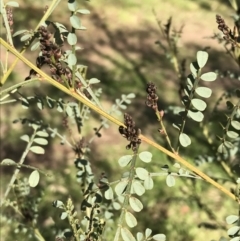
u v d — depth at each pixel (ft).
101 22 7.59
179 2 7.99
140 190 0.93
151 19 7.72
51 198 4.05
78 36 7.16
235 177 1.84
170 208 3.94
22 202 1.71
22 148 4.85
